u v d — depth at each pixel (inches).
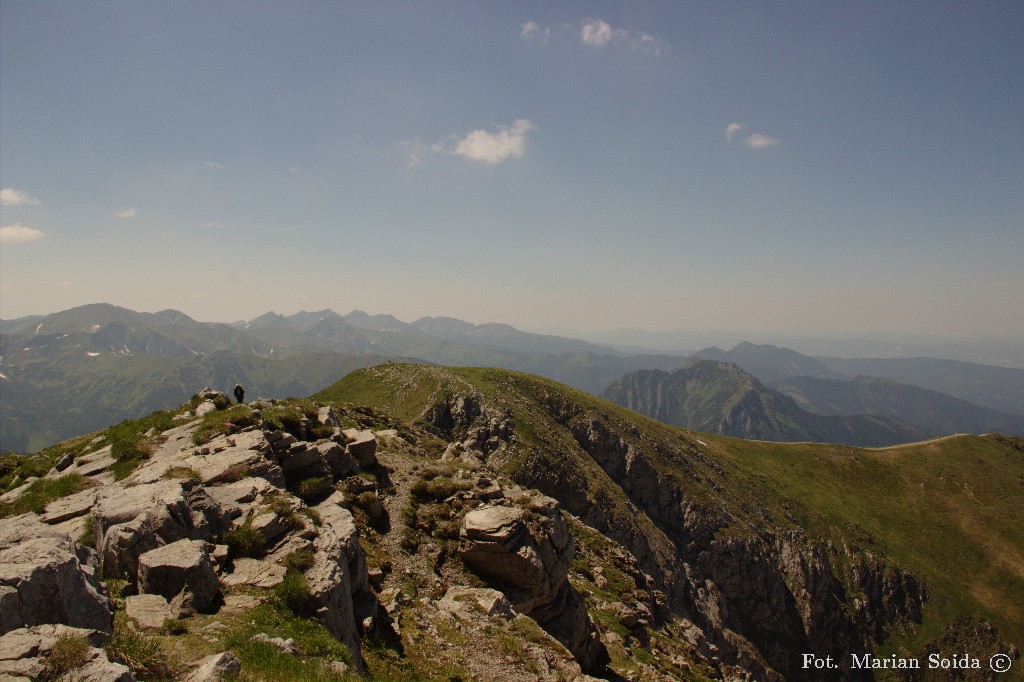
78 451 1273.4
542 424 5344.5
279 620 609.9
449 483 1430.9
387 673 721.6
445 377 5625.0
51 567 457.7
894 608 5369.1
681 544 5172.2
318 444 1360.7
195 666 478.9
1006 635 5157.5
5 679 350.6
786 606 5036.9
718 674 1596.9
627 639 1438.2
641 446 5841.5
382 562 1041.5
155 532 693.3
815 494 6678.2
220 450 1116.5
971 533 6279.5
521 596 1117.7
